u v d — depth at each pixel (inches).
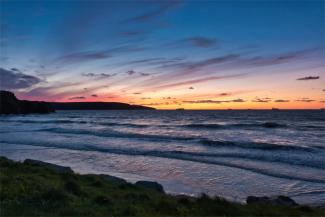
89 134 2012.8
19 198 383.6
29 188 431.5
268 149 1251.8
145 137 1787.6
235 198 610.2
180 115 6146.7
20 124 3324.3
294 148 1258.0
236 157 1080.2
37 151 1296.8
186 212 394.3
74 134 2031.3
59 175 603.5
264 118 4298.7
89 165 982.4
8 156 1175.6
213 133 2087.8
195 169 895.1
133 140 1643.7
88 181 577.6
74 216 329.7
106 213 353.7
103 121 3799.2
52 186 454.0
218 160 1026.7
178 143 1499.8
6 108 7022.6
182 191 661.9
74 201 388.5
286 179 765.3
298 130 2287.2
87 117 5324.8
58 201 376.8
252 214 405.1
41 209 345.1
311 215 425.4
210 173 839.7
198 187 698.8
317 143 1478.8
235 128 2502.5
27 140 1710.1
